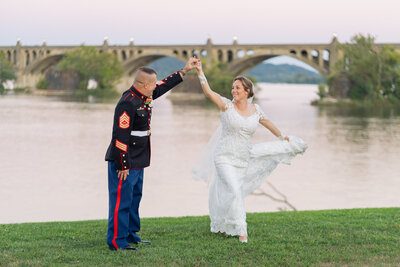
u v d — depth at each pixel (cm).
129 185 586
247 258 568
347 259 565
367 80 8056
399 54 7944
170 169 2484
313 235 674
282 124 4934
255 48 9850
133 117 573
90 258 559
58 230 732
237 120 633
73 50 11712
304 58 9338
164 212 1589
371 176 2344
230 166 646
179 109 6956
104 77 11219
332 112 6694
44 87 11719
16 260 555
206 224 774
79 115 5756
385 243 632
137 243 627
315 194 1923
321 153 3078
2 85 11588
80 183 2108
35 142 3500
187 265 542
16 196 1834
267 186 2047
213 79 9562
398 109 7275
